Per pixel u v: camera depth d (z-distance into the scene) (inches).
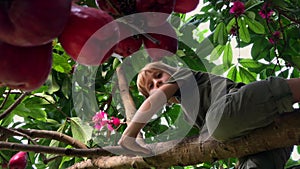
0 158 99.7
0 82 28.5
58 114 108.3
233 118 65.6
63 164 110.3
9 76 27.8
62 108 106.6
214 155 69.2
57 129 107.0
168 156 72.5
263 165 70.4
